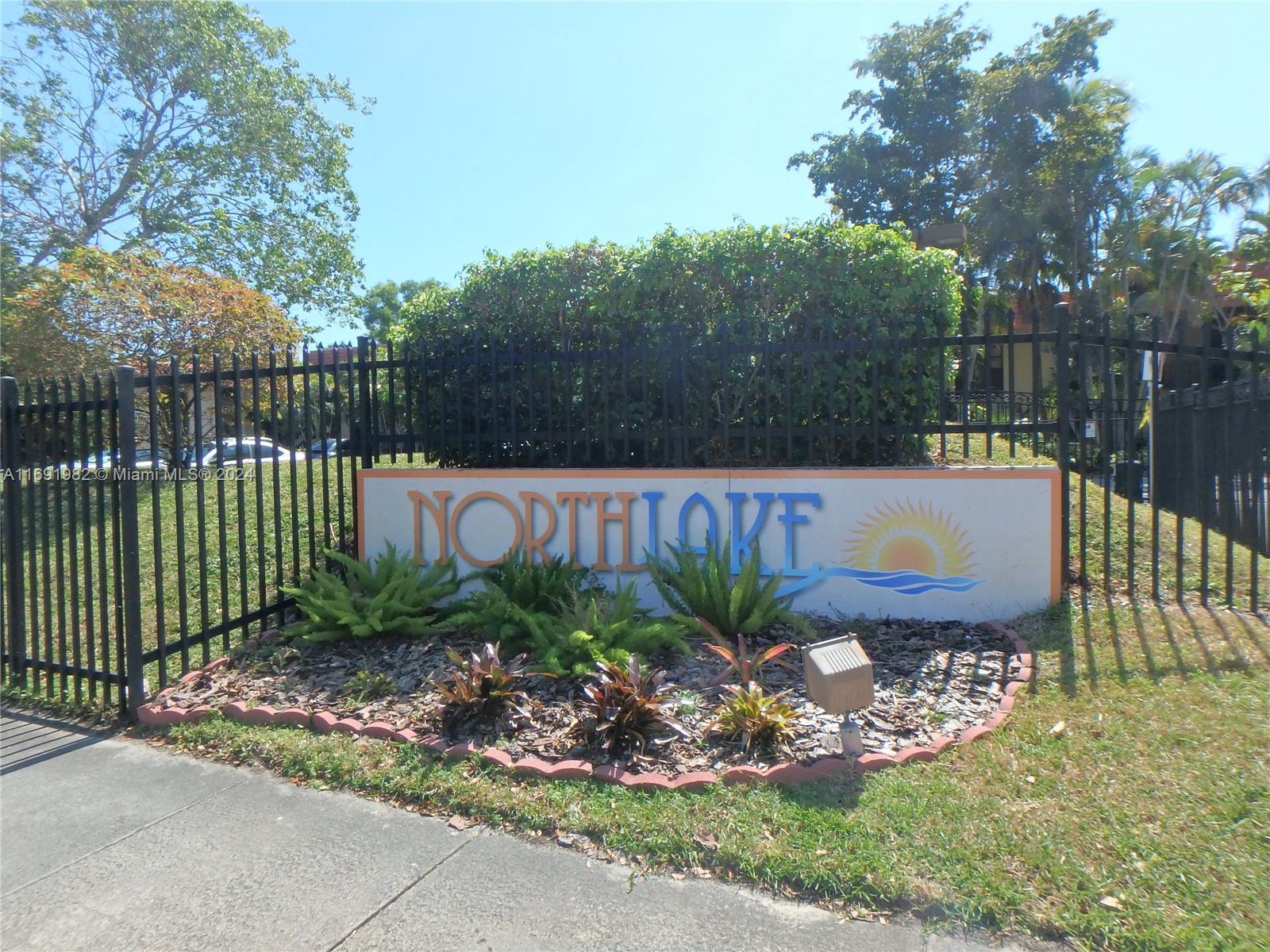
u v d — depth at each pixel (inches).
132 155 679.7
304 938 109.6
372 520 267.0
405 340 303.0
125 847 135.1
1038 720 157.2
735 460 268.2
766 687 180.1
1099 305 889.5
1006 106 860.6
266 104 684.7
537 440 275.3
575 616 204.7
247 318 491.2
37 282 482.6
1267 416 271.3
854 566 224.7
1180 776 133.6
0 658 220.5
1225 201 875.4
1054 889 108.9
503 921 111.2
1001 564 216.5
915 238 464.1
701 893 115.2
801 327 266.4
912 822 125.4
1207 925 100.1
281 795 151.4
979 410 392.5
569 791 141.3
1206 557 213.0
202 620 214.5
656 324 271.9
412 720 172.7
